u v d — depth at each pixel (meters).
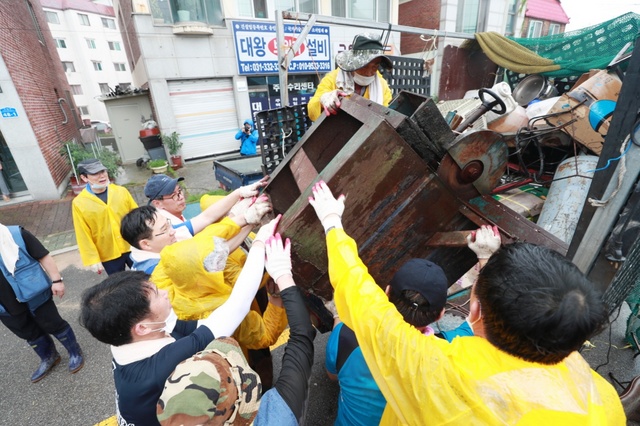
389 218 1.30
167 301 1.09
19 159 6.70
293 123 3.39
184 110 9.36
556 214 2.85
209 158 10.12
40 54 9.85
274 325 1.54
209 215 2.01
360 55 2.15
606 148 1.26
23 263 2.21
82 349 2.87
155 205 2.25
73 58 33.34
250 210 1.42
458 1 10.22
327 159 1.74
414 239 1.41
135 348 1.00
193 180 8.34
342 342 1.21
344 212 1.21
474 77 8.89
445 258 1.52
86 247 2.98
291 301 1.09
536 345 0.62
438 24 10.42
